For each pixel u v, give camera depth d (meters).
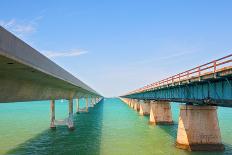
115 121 68.88
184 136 34.47
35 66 17.88
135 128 55.09
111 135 46.09
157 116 61.91
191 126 34.00
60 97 45.34
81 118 77.88
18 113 94.75
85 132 49.50
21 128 53.78
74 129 53.22
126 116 84.50
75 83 39.06
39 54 19.23
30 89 25.47
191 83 30.33
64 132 49.34
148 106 88.38
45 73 20.59
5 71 17.91
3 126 56.78
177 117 86.31
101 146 36.84
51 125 53.00
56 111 112.50
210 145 33.31
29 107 142.38
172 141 40.16
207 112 34.06
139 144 37.97
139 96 83.44
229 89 21.92
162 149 34.50
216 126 33.78
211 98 25.59
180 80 33.06
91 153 32.72
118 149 34.84
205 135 33.62
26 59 16.38
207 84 26.66
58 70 25.38
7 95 20.59
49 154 32.41
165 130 52.16
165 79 41.56
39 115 85.31
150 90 57.09
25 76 20.97
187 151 33.12
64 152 33.38
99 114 92.44
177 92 37.75
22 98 24.39
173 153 32.22
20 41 15.70
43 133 48.09
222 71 21.72
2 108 130.62
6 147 36.16
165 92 45.59
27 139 42.00
